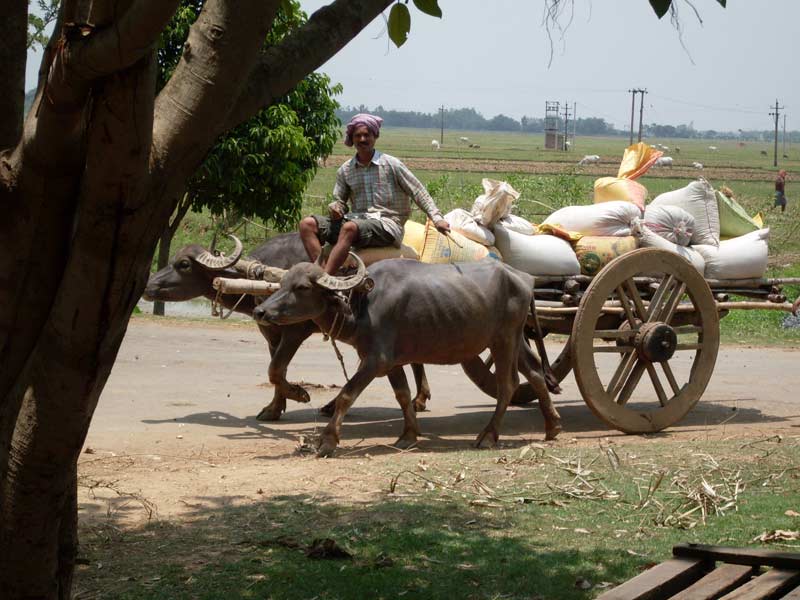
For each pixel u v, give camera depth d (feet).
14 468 11.60
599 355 52.49
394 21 13.00
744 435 32.32
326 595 17.40
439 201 91.04
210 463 26.91
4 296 11.60
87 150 10.17
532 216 88.74
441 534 20.75
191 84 10.36
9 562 12.07
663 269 32.73
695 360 33.96
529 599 17.34
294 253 32.73
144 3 8.82
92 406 11.41
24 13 11.98
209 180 54.19
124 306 10.91
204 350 48.44
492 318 29.91
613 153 376.68
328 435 28.30
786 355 53.93
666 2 11.14
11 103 11.96
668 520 22.03
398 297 28.78
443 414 36.09
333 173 176.04
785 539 20.54
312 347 51.49
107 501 22.97
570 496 23.98
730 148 604.49
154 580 18.01
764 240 35.86
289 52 11.66
